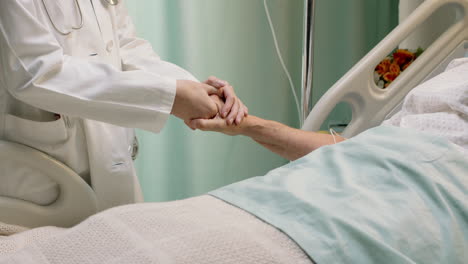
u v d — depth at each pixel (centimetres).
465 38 167
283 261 61
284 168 92
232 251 60
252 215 72
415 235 72
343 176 83
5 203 118
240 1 226
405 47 247
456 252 74
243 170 242
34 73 101
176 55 215
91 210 127
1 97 114
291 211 72
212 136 230
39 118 119
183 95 115
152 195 221
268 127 133
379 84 196
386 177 84
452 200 82
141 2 204
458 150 94
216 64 225
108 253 59
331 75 261
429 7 159
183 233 63
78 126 124
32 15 102
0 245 76
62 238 63
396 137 98
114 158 129
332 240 66
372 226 71
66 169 120
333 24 256
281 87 245
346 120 267
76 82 104
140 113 111
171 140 221
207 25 219
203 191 232
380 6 265
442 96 112
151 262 56
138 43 149
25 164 118
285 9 238
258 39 234
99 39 127
